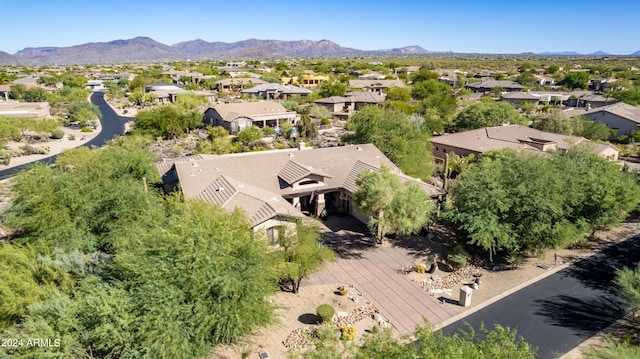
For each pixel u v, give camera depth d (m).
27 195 27.52
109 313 16.11
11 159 58.66
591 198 31.47
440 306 24.47
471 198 30.11
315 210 37.50
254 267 18.95
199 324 17.14
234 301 17.94
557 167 32.75
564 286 26.98
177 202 24.45
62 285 20.84
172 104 95.81
